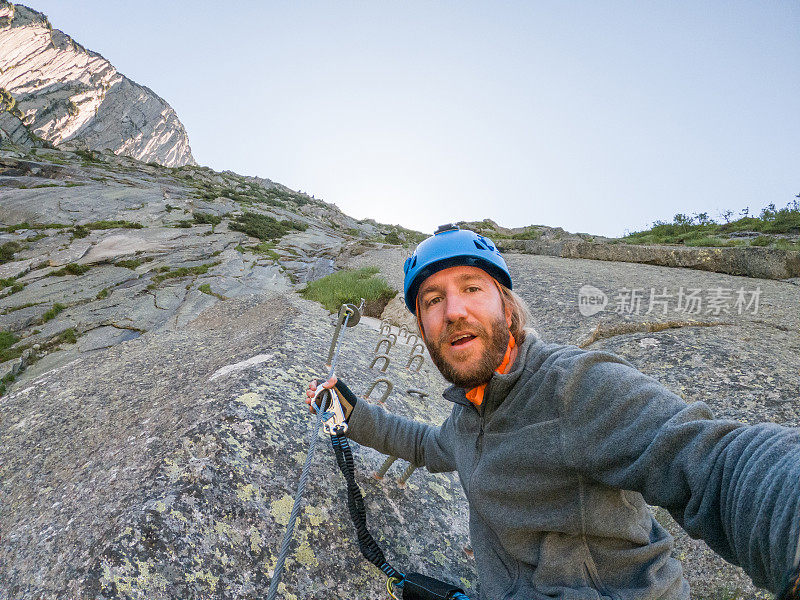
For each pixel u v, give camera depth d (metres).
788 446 0.82
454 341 1.28
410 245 22.03
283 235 30.81
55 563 1.55
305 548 1.76
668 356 3.85
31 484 2.24
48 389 3.45
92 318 13.28
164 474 1.84
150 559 1.50
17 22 126.50
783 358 3.62
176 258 20.28
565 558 1.24
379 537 1.94
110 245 21.92
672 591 1.28
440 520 2.20
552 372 1.19
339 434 1.77
